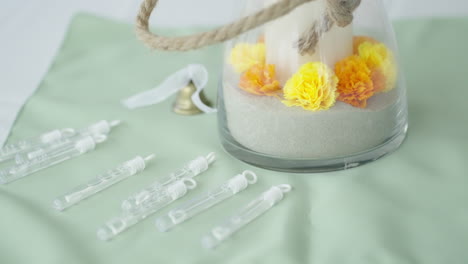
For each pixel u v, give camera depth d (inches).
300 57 24.7
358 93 25.0
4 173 27.3
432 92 32.4
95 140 29.7
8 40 42.3
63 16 45.9
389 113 26.2
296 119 25.3
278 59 25.0
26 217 24.9
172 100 33.4
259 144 26.3
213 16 45.9
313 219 24.4
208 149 28.7
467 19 39.5
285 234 23.6
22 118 31.8
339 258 22.7
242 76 26.0
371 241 23.1
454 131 28.6
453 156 26.9
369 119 25.7
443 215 24.1
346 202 24.8
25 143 29.5
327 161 26.1
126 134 30.4
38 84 35.1
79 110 32.3
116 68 36.9
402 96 27.1
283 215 24.5
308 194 25.5
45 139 29.9
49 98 33.5
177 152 28.8
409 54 36.7
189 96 32.0
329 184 25.9
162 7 46.2
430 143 27.9
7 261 23.3
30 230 24.3
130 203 25.2
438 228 23.5
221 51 38.1
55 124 31.4
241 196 25.8
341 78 24.9
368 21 26.0
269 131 25.8
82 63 37.5
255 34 25.7
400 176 26.0
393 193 25.2
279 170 26.8
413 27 39.2
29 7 45.8
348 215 24.3
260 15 22.1
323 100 24.9
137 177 27.2
